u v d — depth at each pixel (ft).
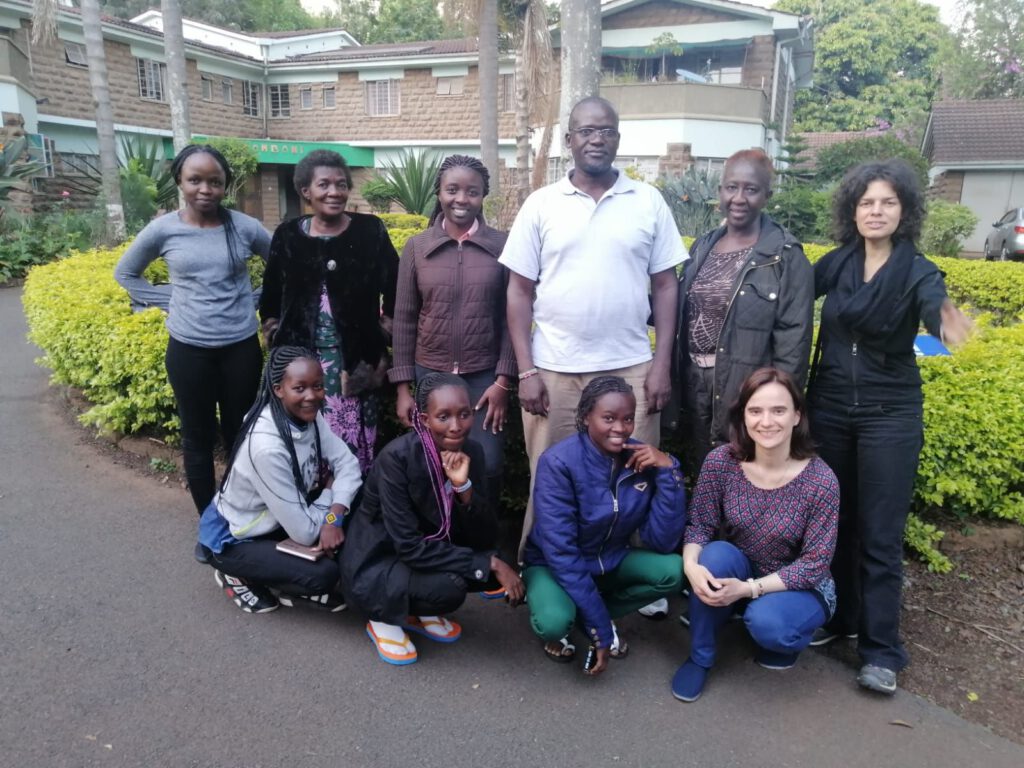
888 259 9.00
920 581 11.62
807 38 70.95
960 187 68.23
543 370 10.36
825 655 10.07
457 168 10.14
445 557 9.36
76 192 52.65
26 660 9.20
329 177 10.65
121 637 9.78
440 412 9.03
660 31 68.80
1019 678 9.53
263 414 10.09
